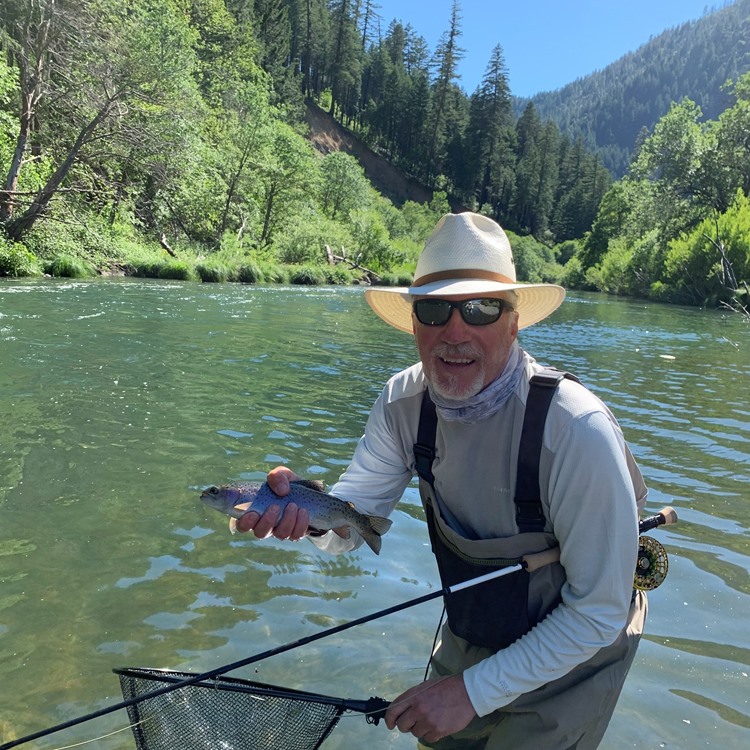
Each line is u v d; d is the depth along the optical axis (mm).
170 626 3020
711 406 8555
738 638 3088
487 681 1950
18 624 2988
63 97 22859
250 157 37062
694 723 2492
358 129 97812
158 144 24312
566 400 1927
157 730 2088
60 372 8008
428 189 97188
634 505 1902
